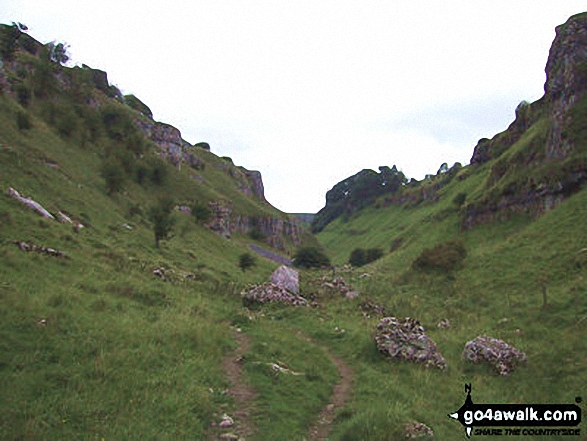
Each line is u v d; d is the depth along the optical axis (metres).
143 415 10.13
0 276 17.50
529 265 39.81
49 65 98.94
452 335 26.03
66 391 10.44
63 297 16.94
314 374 15.88
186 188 113.94
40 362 11.56
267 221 163.88
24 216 29.70
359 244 188.75
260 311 28.41
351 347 21.28
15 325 13.09
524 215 65.75
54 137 77.44
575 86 66.06
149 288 24.33
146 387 11.56
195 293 28.55
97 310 17.14
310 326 24.98
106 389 10.95
